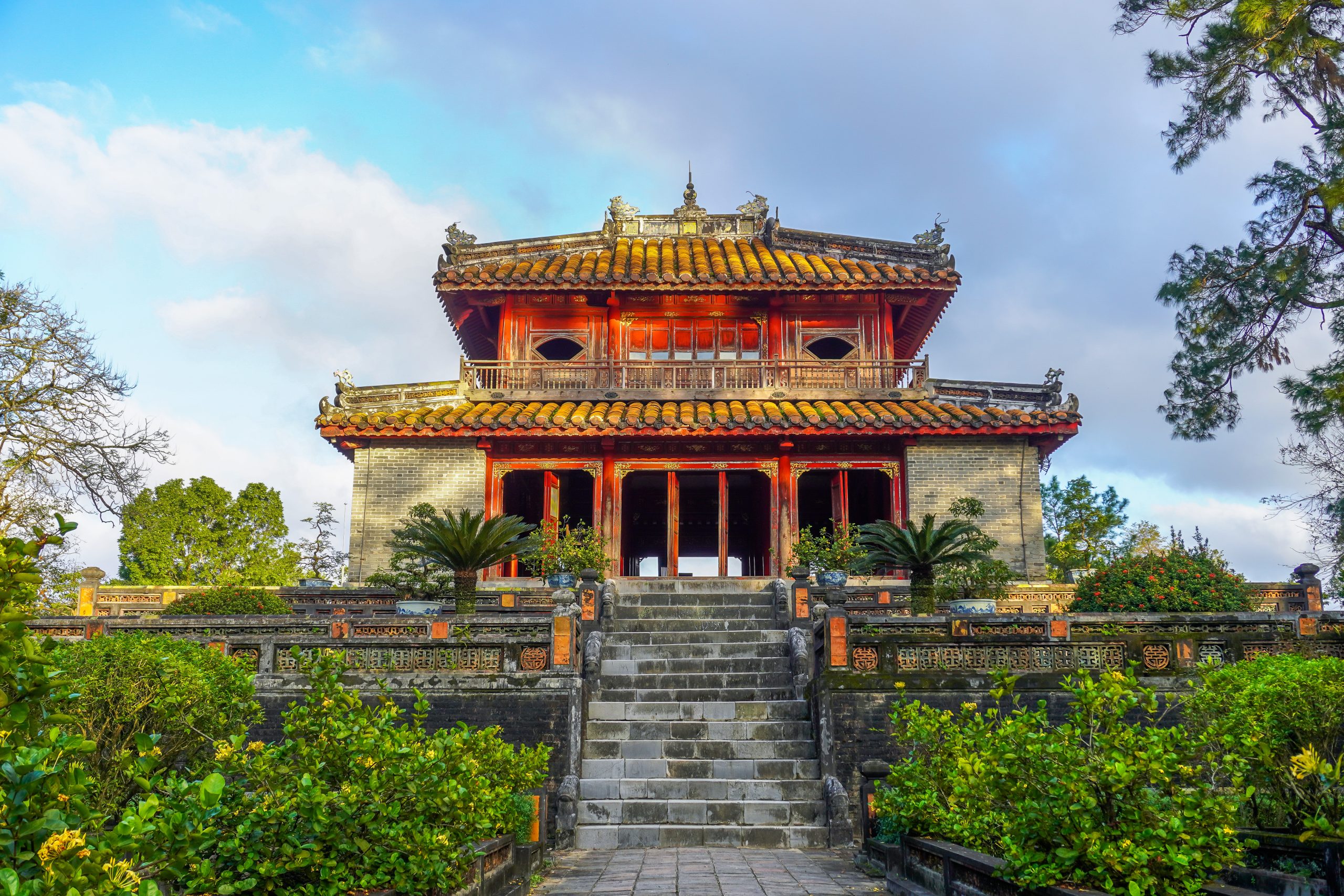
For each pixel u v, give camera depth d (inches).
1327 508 759.1
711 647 653.9
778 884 389.1
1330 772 276.1
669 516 981.8
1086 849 255.0
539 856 419.5
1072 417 944.3
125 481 836.6
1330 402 685.3
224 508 1485.0
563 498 1198.9
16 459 788.6
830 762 525.0
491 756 380.2
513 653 558.3
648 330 1085.8
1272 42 706.8
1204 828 255.9
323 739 278.4
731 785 522.3
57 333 808.9
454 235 1086.4
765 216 1202.6
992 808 316.2
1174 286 804.0
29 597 161.2
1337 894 251.6
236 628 622.8
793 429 940.6
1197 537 771.4
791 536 968.3
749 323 1089.4
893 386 1058.7
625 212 1203.9
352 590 816.3
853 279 1048.2
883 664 540.7
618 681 616.7
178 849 185.3
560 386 1048.2
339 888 251.0
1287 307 774.5
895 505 968.3
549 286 1042.1
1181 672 528.1
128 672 341.7
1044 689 529.0
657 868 429.4
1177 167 792.9
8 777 155.9
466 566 748.6
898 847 388.8
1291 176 770.8
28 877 150.9
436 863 269.6
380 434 954.7
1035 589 812.6
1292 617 597.6
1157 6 756.0
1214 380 810.2
